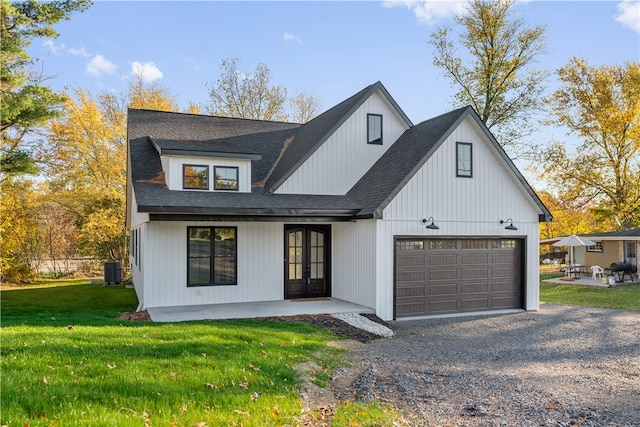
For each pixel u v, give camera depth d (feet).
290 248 48.08
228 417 16.16
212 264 44.45
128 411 15.58
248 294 45.68
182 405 16.70
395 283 42.39
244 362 22.75
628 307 52.26
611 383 23.73
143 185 42.65
